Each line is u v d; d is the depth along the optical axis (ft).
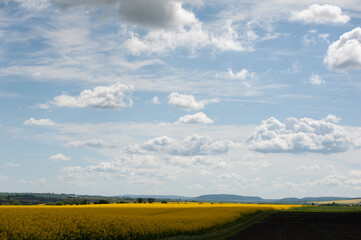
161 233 93.61
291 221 158.71
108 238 81.10
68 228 75.36
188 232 102.37
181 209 197.47
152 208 203.10
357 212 278.67
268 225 134.00
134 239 87.04
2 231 65.31
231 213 160.04
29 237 66.69
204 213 160.25
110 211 155.63
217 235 96.32
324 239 85.30
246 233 101.40
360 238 87.92
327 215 221.05
